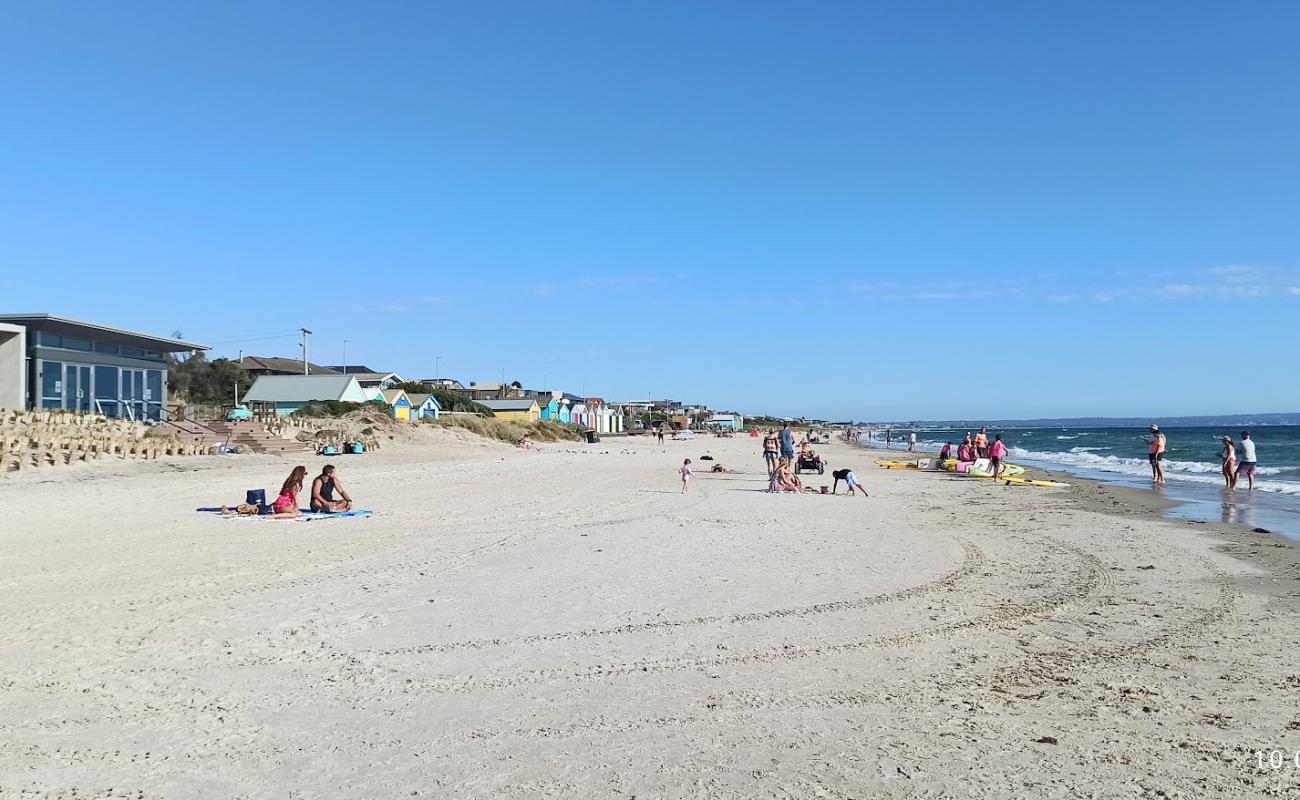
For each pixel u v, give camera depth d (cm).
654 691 652
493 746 540
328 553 1298
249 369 9494
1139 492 2608
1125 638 816
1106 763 513
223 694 640
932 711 607
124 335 3681
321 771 502
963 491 2609
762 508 2002
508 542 1422
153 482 2434
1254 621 888
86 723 579
